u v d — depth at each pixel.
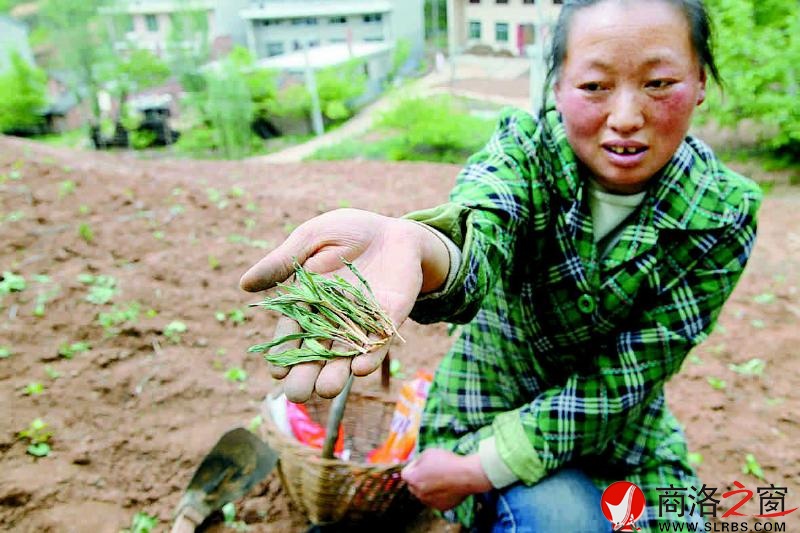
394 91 15.64
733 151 9.47
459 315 1.35
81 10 17.55
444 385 2.05
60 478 2.42
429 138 11.89
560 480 1.82
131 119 17.61
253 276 1.17
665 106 1.41
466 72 16.69
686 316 1.70
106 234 3.99
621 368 1.73
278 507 2.48
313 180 7.83
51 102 20.73
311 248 1.22
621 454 1.95
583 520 1.74
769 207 6.64
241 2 24.28
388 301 1.13
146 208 4.46
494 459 1.80
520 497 1.80
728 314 3.91
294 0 23.12
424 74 20.27
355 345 1.13
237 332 3.37
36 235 3.79
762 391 3.19
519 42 16.95
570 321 1.72
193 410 2.85
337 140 15.46
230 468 2.36
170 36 18.23
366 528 2.33
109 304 3.30
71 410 2.69
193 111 17.20
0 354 2.85
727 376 3.29
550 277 1.68
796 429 2.93
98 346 3.04
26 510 2.30
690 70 1.42
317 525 2.33
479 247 1.36
